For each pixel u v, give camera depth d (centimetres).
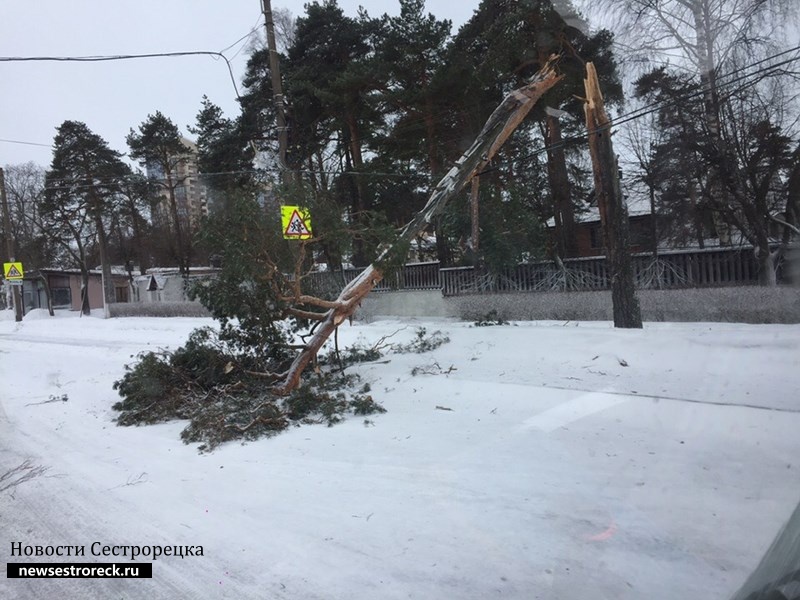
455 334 1216
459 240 2066
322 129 2472
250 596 358
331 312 942
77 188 3566
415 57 1958
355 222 1097
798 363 758
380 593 348
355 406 793
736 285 1523
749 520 395
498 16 1656
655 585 331
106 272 3825
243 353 964
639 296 1409
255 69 2512
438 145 2031
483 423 686
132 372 952
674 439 566
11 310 4459
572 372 857
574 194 2327
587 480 489
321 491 521
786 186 1585
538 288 1870
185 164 3966
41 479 602
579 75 1501
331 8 2302
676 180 1741
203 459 645
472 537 409
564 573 353
